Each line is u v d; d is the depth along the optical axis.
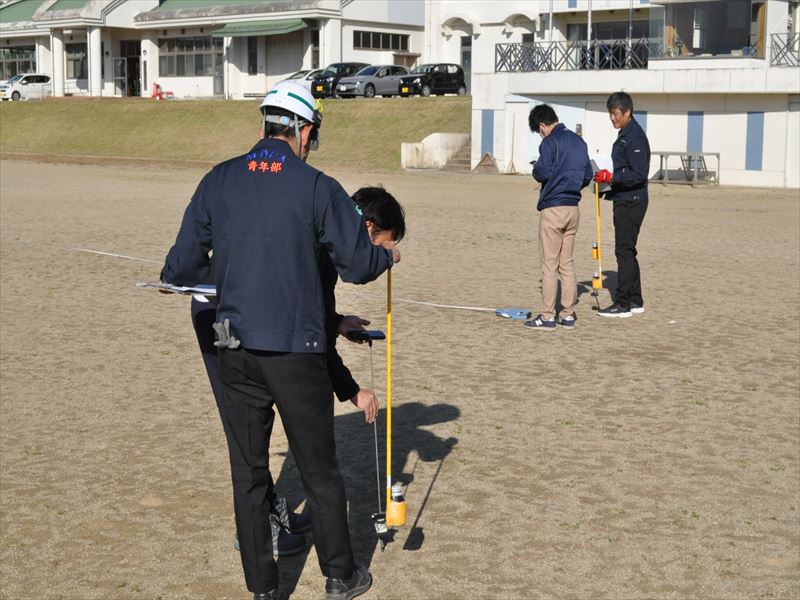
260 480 5.20
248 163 4.98
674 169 39.41
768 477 7.16
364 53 64.56
